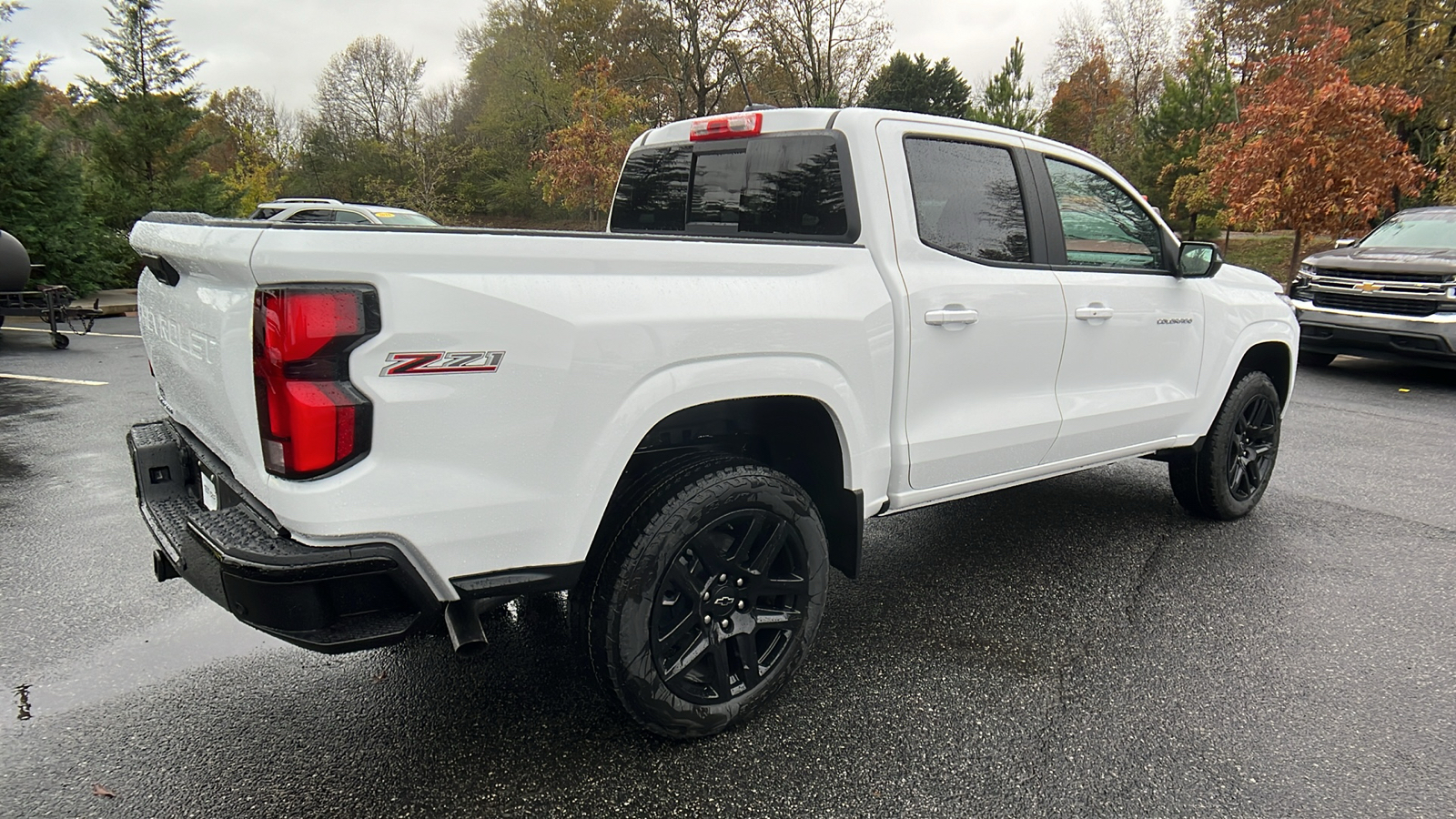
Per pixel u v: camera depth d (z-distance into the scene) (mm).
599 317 2105
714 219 3383
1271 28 22922
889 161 2871
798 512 2543
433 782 2324
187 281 2264
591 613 2277
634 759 2432
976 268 3090
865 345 2693
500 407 1988
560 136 23781
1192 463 4418
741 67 32281
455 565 2018
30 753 2426
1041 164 3414
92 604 3428
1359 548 4164
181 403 2553
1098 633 3248
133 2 20328
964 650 3113
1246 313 4336
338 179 42281
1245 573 3842
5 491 4895
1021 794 2283
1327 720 2646
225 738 2520
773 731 2582
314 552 1845
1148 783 2332
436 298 1878
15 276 10352
